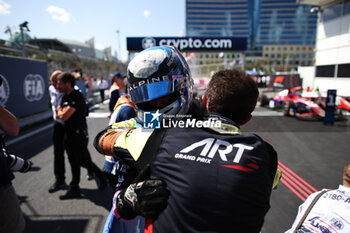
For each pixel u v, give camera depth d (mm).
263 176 677
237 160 662
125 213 771
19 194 2963
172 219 645
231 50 12891
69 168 3797
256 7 115125
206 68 20375
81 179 3359
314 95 7605
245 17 114438
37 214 2529
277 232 2219
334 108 6625
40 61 8023
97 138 916
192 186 637
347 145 4773
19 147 4922
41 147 4906
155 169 720
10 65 6516
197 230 621
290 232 1283
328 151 4438
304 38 115000
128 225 841
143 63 817
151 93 809
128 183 896
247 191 643
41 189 3088
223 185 633
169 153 706
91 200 2801
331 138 5270
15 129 1249
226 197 626
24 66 7141
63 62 12078
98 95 15812
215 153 678
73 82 2668
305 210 1284
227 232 620
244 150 683
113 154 842
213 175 642
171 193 666
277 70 86438
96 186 3145
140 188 700
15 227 1248
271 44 116875
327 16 11945
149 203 654
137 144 773
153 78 806
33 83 7578
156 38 12523
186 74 887
